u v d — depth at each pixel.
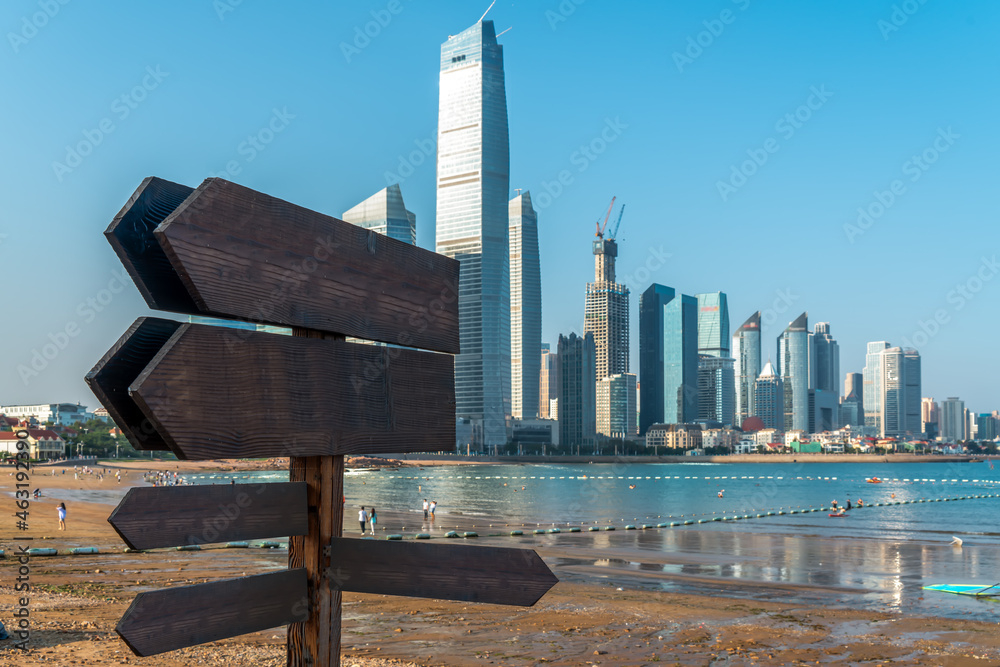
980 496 119.88
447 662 12.84
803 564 34.66
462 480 184.38
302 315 3.20
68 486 98.75
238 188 2.93
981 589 26.36
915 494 127.75
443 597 3.38
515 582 3.46
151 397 2.54
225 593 2.94
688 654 14.82
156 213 2.89
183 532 2.81
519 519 67.38
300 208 3.24
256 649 11.48
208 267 2.76
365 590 3.32
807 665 14.41
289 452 3.09
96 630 12.22
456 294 4.26
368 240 3.63
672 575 30.12
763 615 20.08
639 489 142.62
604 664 13.48
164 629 2.71
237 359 2.90
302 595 3.26
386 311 3.71
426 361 3.96
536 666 12.97
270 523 3.12
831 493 128.50
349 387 3.43
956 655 15.57
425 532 50.81
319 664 3.26
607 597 22.27
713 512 80.56
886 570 32.72
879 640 17.00
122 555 29.30
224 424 2.82
